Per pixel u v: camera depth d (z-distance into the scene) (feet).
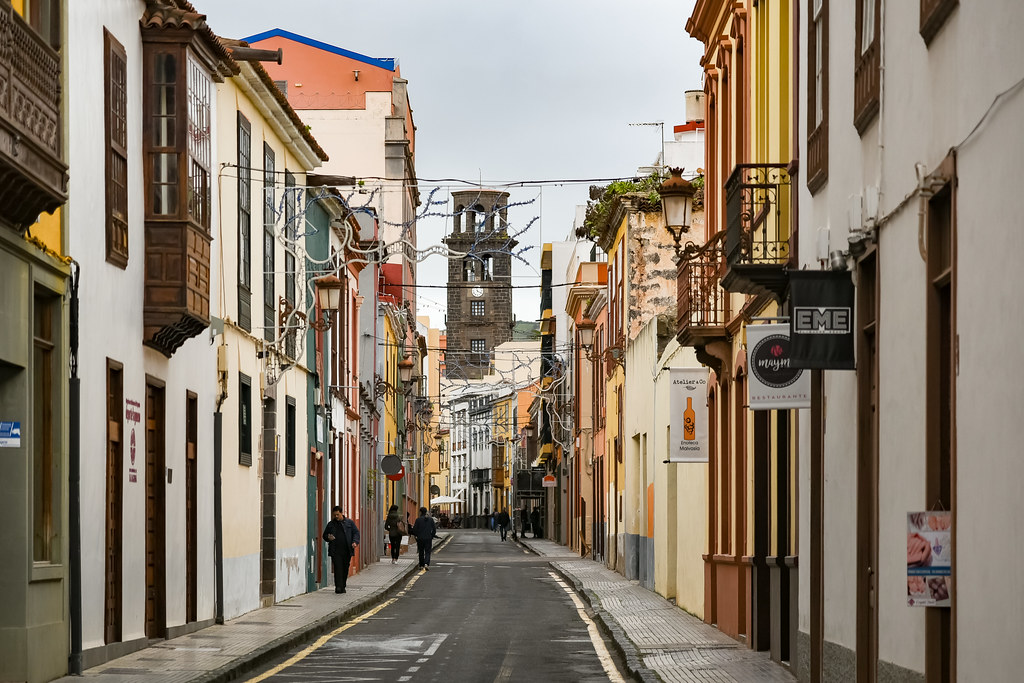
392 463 184.65
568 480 258.98
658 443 119.34
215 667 61.52
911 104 39.99
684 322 80.84
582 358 221.05
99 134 64.13
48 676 56.29
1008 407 30.89
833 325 46.73
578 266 212.02
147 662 63.87
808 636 55.42
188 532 81.66
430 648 75.25
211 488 86.12
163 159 71.87
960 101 34.88
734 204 63.46
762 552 70.79
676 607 103.09
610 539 169.89
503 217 394.32
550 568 179.52
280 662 68.39
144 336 71.15
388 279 236.43
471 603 113.39
